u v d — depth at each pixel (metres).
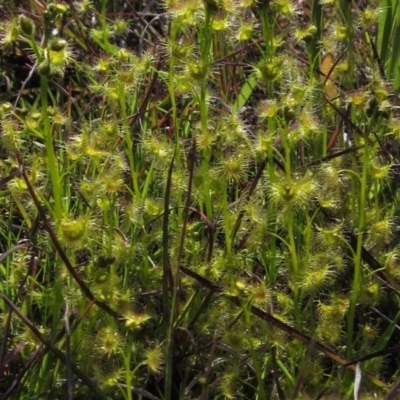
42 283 0.43
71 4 0.52
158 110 0.51
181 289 0.41
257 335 0.40
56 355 0.38
